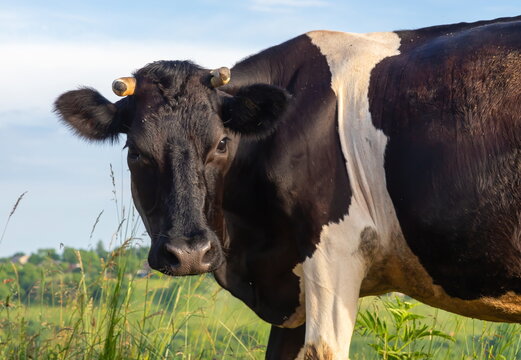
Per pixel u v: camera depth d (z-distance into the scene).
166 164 5.99
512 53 5.99
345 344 6.09
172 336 7.22
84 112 6.42
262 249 6.52
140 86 6.26
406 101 6.12
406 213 6.06
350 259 6.14
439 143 5.98
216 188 6.19
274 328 6.86
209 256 5.83
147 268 7.25
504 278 5.97
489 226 5.89
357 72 6.36
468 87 6.00
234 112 6.27
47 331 6.88
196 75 6.28
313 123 6.29
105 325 7.01
